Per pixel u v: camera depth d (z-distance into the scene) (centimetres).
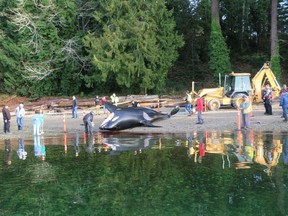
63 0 4522
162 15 4194
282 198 933
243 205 893
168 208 895
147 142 1886
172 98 4006
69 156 1592
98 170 1305
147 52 4009
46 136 2311
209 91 3253
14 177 1245
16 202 983
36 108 4000
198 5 5266
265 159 1366
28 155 1659
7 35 4725
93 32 4475
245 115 2180
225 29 5556
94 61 3944
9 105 4419
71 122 2981
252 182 1078
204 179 1130
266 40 5562
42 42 4553
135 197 990
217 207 887
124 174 1234
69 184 1139
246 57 5306
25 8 4509
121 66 4034
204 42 5403
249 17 5441
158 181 1133
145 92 4166
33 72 4472
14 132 2564
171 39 4241
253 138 1845
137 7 4134
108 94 4594
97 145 1864
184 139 1927
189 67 5284
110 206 927
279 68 4309
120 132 2347
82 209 915
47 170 1336
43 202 977
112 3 4044
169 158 1455
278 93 3278
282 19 5291
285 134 1931
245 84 3195
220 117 2714
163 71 4262
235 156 1438
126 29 4028
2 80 4906
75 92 4772
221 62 4400
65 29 4728
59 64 4641
